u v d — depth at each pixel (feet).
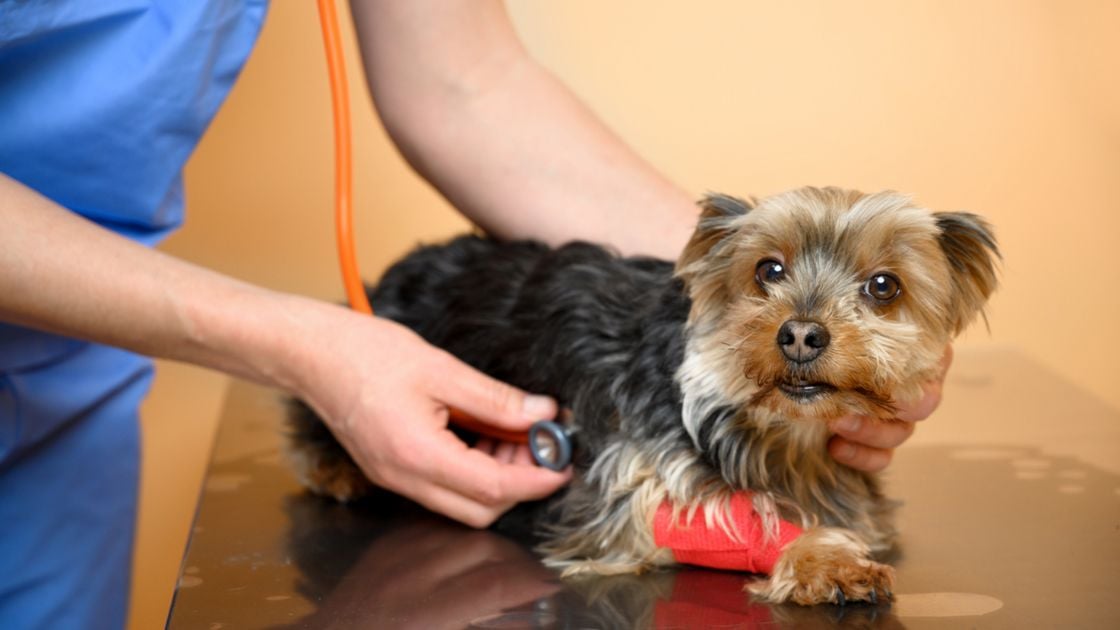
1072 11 12.39
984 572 4.74
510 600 4.65
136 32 5.39
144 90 5.43
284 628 4.30
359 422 5.24
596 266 6.00
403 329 5.32
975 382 8.42
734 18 11.96
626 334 5.62
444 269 6.86
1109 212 12.75
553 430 5.44
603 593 4.73
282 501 6.25
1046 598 4.42
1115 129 12.60
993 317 13.09
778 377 4.79
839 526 5.32
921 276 5.00
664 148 12.16
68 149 5.45
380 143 11.32
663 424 5.30
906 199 5.10
